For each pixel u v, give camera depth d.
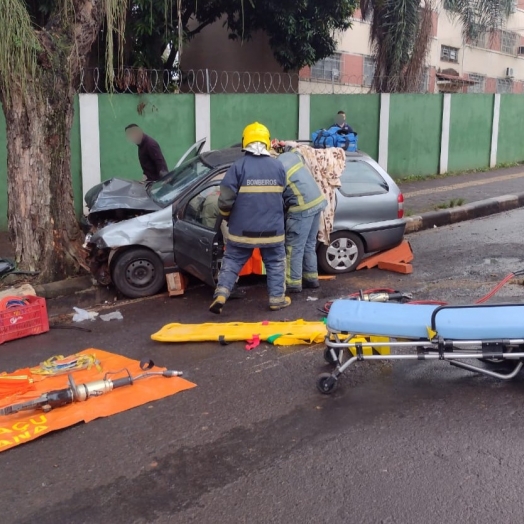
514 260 8.72
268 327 6.11
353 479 3.71
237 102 12.44
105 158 11.05
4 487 3.75
